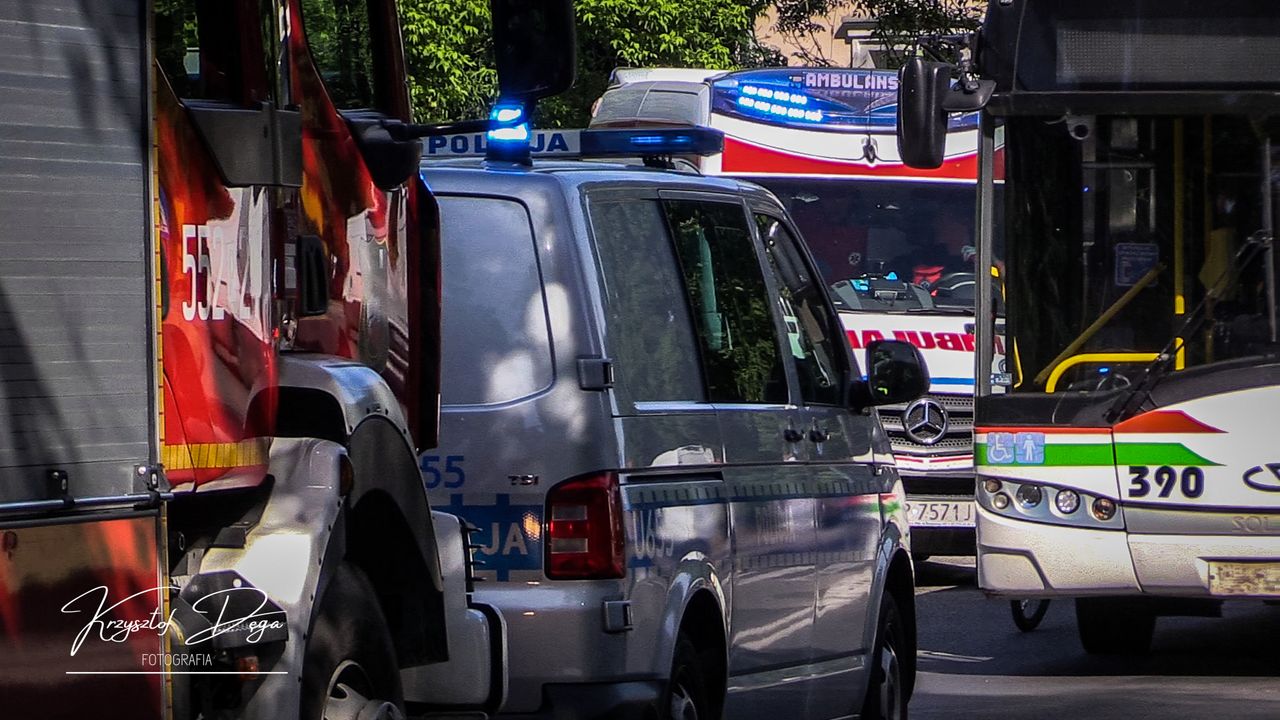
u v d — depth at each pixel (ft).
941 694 77.05
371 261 40.98
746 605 51.88
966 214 118.52
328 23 39.81
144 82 30.53
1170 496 77.25
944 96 79.36
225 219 33.65
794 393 56.49
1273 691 77.30
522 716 46.03
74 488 29.04
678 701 48.08
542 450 46.60
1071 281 79.36
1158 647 91.25
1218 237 78.79
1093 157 79.77
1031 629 95.91
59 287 29.09
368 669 37.52
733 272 54.49
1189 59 79.30
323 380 36.52
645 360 49.06
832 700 57.72
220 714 33.73
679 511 48.73
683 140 57.21
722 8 280.92
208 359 32.81
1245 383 77.30
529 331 47.37
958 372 112.57
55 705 28.63
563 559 46.26
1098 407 78.33
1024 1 80.12
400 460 38.96
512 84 41.57
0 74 28.45
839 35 239.09
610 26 273.54
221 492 34.40
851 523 58.95
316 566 34.45
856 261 117.91
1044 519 78.43
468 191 48.14
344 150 39.96
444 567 42.73
